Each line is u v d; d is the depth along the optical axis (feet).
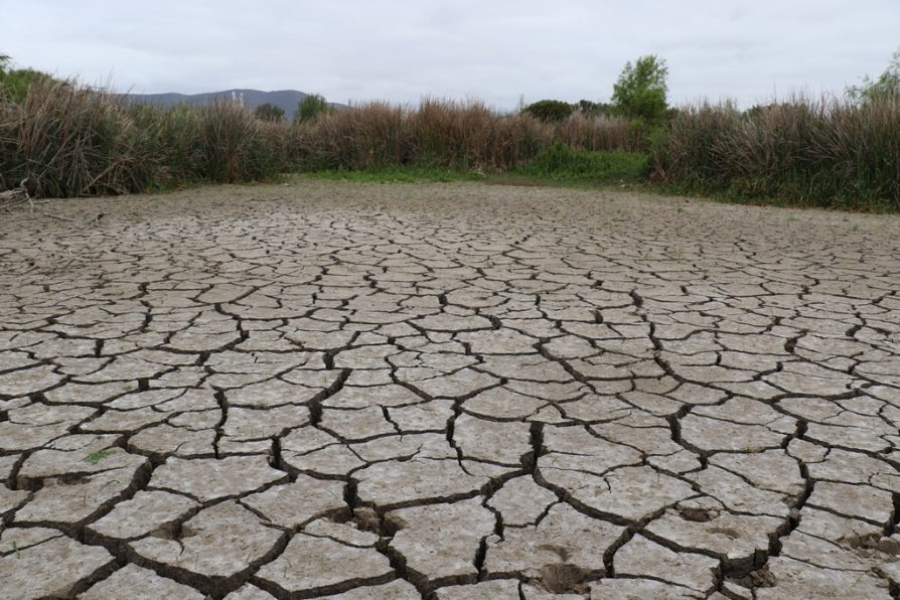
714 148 32.40
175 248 15.76
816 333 9.63
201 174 35.12
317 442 6.18
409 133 44.24
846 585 4.39
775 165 29.76
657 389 7.54
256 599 4.19
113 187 28.27
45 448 5.98
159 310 10.31
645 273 13.60
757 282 12.87
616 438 6.35
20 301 10.75
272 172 37.17
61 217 21.01
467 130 43.78
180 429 6.38
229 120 35.19
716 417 6.83
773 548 4.78
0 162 25.76
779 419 6.81
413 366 8.10
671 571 4.49
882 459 6.02
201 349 8.57
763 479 5.65
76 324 9.53
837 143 28.58
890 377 7.97
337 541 4.75
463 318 10.12
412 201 27.48
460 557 4.59
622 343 9.06
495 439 6.29
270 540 4.74
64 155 27.09
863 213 26.22
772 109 31.19
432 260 14.65
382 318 10.05
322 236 17.81
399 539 4.77
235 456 5.90
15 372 7.71
